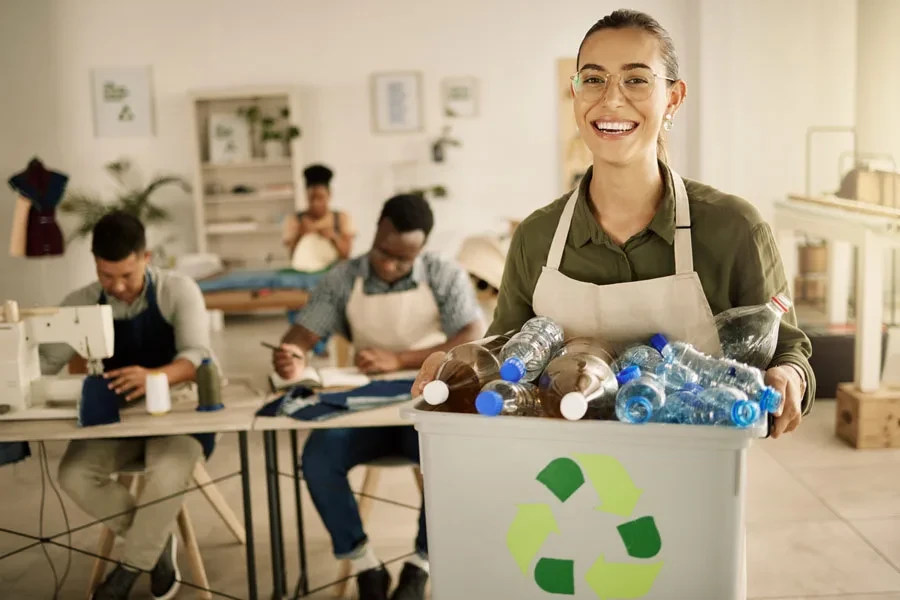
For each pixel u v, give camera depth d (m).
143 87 7.80
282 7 7.74
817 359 4.65
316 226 6.21
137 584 2.86
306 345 2.80
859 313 3.99
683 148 7.87
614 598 1.21
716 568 1.16
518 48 7.78
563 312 1.53
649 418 1.19
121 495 2.52
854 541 3.02
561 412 1.17
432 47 7.79
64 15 7.71
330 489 2.47
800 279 6.36
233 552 3.08
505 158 7.91
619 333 1.51
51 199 6.60
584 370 1.27
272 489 2.45
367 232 8.04
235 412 2.39
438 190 7.82
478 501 1.23
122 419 2.35
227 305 5.32
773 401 1.16
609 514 1.18
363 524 2.65
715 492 1.14
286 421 2.28
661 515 1.16
